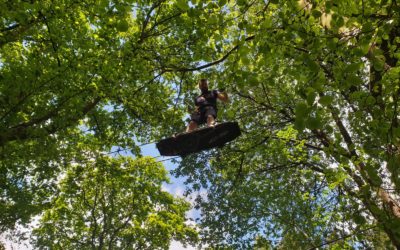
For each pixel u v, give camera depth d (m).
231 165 15.04
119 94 10.65
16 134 7.91
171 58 11.16
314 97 3.65
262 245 14.09
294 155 12.93
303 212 13.10
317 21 4.75
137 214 23.94
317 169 12.77
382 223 4.39
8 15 7.46
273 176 14.67
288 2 4.91
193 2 5.66
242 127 13.68
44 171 12.62
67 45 8.91
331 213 10.20
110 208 23.61
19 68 8.38
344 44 4.53
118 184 21.50
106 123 11.66
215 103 8.33
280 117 13.63
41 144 8.50
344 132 10.10
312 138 13.55
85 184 20.27
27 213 14.27
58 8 8.50
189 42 10.87
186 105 13.17
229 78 5.40
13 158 9.52
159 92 12.27
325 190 11.18
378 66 4.28
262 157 14.77
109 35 9.30
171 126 13.00
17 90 7.79
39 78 8.41
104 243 24.80
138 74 10.05
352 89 6.77
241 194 15.02
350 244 8.38
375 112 4.33
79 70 8.78
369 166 4.34
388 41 4.91
